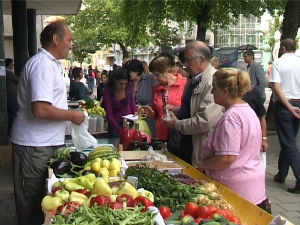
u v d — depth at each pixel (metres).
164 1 17.03
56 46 4.10
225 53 16.47
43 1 14.05
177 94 5.21
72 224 2.34
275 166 8.19
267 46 47.19
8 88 10.18
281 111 6.53
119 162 3.96
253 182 3.34
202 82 4.10
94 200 2.70
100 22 35.47
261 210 2.71
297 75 6.52
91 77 37.12
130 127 5.56
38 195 4.21
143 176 3.39
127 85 6.25
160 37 27.36
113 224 2.35
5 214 5.61
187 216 2.56
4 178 7.18
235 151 3.27
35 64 3.99
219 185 3.34
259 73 10.16
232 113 3.33
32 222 4.29
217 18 16.72
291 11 11.28
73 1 14.15
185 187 3.13
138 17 17.94
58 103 4.15
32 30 16.55
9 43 21.19
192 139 4.41
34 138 4.13
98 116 7.30
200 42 4.29
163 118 4.43
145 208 2.59
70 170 3.92
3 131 8.27
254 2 15.70
